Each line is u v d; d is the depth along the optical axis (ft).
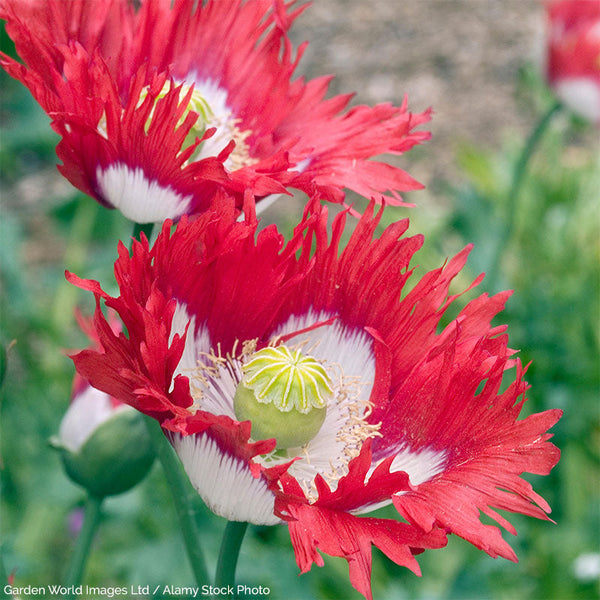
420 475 1.14
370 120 1.25
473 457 1.09
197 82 1.29
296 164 1.25
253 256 1.16
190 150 1.16
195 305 1.16
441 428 1.13
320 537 1.02
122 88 1.26
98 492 1.33
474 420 1.11
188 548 1.21
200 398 1.17
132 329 1.04
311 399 1.14
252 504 1.07
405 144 1.22
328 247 1.19
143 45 1.26
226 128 1.29
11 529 2.11
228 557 1.11
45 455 2.05
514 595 2.20
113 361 1.04
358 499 1.05
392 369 1.18
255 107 1.29
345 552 1.02
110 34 1.25
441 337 1.16
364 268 1.19
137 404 1.04
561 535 2.31
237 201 1.18
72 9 1.22
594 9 2.40
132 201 1.19
